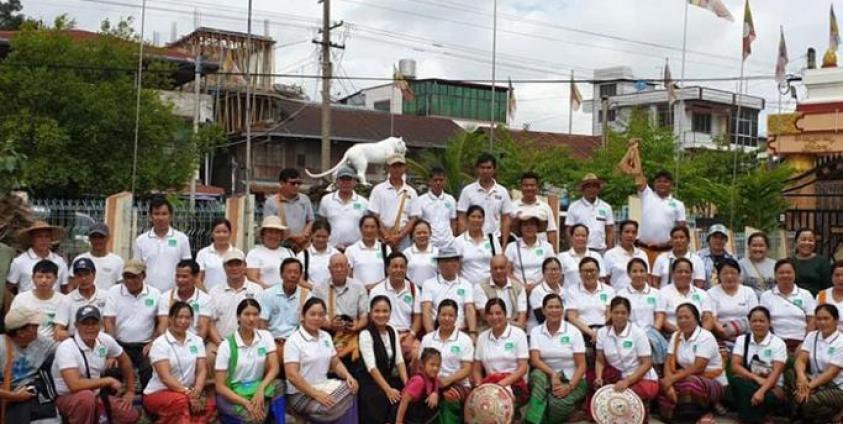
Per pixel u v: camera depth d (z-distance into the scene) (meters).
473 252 9.39
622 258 9.84
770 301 9.30
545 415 8.44
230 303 8.43
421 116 39.44
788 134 17.05
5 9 39.22
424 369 8.02
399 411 7.86
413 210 9.92
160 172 22.83
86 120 21.73
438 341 8.29
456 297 8.81
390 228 9.89
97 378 7.59
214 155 34.03
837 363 8.40
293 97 38.03
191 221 12.68
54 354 7.60
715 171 28.20
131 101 22.08
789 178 16.91
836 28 16.89
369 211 9.98
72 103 21.50
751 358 8.62
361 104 45.91
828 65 16.91
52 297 8.14
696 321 8.61
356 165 18.45
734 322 9.24
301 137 33.34
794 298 9.22
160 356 7.61
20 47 21.91
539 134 39.12
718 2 14.34
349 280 8.45
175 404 7.52
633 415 8.19
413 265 9.23
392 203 9.95
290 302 8.38
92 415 7.44
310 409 7.73
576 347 8.47
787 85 18.91
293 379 7.68
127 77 22.72
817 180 15.20
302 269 8.68
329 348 7.91
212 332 8.33
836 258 14.20
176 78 29.94
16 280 8.62
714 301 9.38
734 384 8.67
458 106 43.03
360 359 8.05
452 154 20.81
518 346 8.35
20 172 10.04
